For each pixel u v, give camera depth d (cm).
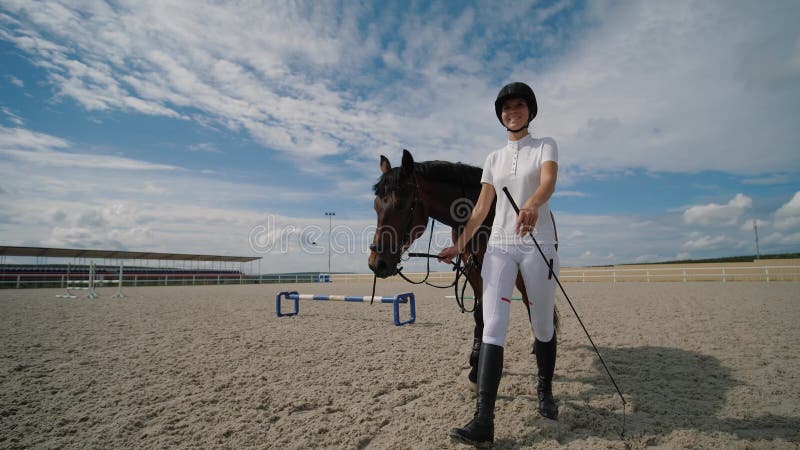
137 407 280
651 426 233
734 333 516
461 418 248
